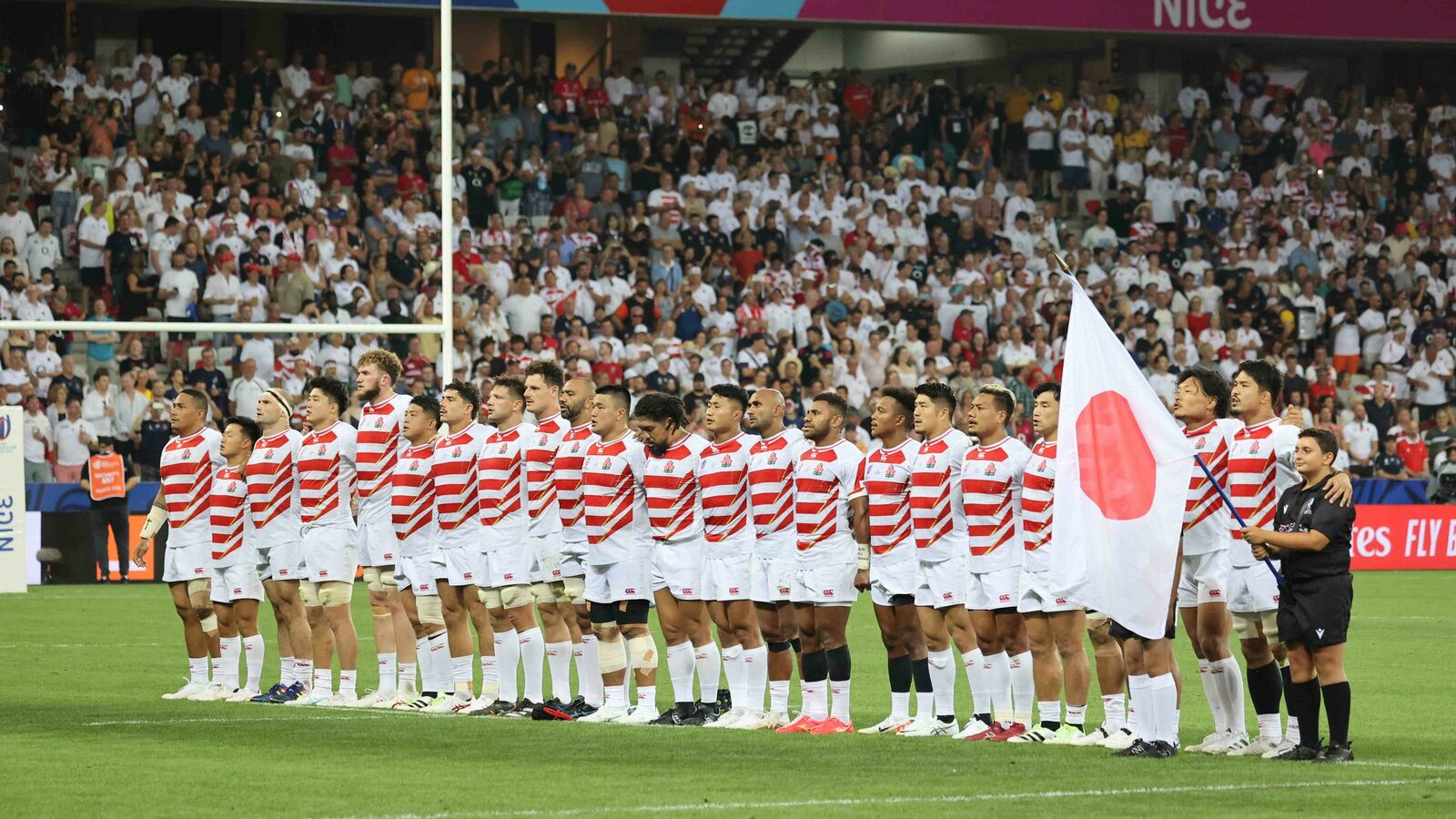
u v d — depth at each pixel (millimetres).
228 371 61969
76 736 24641
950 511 25062
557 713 27188
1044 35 78062
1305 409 70375
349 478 29719
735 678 26406
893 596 25438
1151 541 22125
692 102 76812
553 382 28484
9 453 51812
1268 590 22625
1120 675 24078
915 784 19922
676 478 26516
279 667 36031
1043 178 78625
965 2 71562
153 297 62031
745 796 19047
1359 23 74875
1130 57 81375
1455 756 22625
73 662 35438
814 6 70188
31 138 65375
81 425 57906
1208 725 26578
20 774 20828
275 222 65062
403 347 63594
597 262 69312
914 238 73875
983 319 70688
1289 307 74062
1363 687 31266
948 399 25344
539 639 28250
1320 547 21359
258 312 62375
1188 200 77438
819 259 70812
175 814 18016
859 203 74188
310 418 29594
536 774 20812
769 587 26078
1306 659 21969
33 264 61875
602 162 72062
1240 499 23188
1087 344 22922
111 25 71875
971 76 85875
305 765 21609
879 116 78312
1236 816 17688
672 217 71438
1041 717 24516
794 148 76000
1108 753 22812
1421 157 81688
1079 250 74500
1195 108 80312
